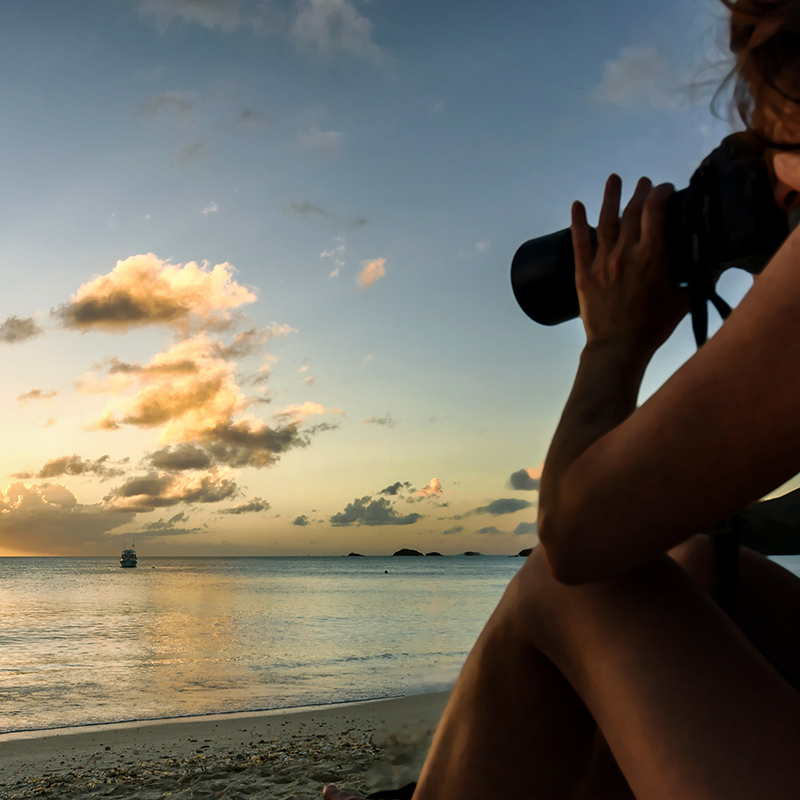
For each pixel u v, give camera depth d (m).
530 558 0.70
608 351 0.66
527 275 0.86
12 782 7.23
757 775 0.45
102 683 17.73
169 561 197.25
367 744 8.38
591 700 0.59
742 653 0.54
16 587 82.12
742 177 0.59
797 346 0.40
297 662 22.12
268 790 6.01
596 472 0.51
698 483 0.46
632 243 0.67
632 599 0.57
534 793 0.68
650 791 0.49
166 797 6.11
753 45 0.52
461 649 25.70
